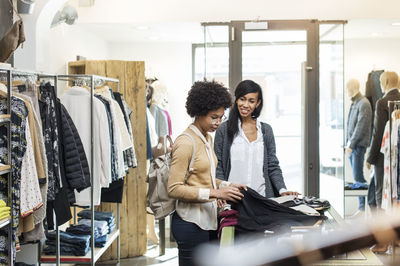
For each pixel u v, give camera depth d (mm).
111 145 3574
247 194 2055
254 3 4887
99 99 3527
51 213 2873
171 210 2465
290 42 4922
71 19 3861
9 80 2285
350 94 5699
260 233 1686
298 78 4957
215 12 4883
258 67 4934
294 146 5000
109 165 3451
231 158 2854
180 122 6348
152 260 4469
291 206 2162
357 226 322
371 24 5098
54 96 2824
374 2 4840
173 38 5949
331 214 2049
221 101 2248
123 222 4555
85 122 3424
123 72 4484
